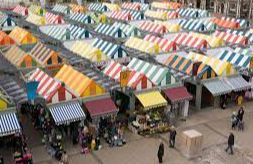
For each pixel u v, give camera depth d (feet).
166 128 107.65
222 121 115.55
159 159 90.74
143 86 109.29
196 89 122.11
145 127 105.50
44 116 102.99
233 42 170.30
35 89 98.22
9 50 139.33
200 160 93.15
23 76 117.29
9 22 192.75
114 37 174.40
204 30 200.95
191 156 93.71
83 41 159.94
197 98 122.11
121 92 111.96
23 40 156.25
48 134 98.43
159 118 108.17
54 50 144.56
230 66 126.11
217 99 125.59
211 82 121.60
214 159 93.71
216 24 214.07
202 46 157.99
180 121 114.52
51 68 128.67
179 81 115.65
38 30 188.14
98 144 97.19
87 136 96.58
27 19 212.43
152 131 105.91
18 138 94.63
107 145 99.35
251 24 256.11
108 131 101.81
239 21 220.43
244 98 132.98
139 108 110.11
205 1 318.24
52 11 259.19
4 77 118.93
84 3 306.35
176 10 257.96
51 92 97.71
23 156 87.10
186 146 94.12
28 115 114.73
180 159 93.20
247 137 105.91
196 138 93.45
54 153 92.12
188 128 109.81
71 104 99.19
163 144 94.53
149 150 97.35
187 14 248.11
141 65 121.70
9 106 91.35
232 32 190.19
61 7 259.80
